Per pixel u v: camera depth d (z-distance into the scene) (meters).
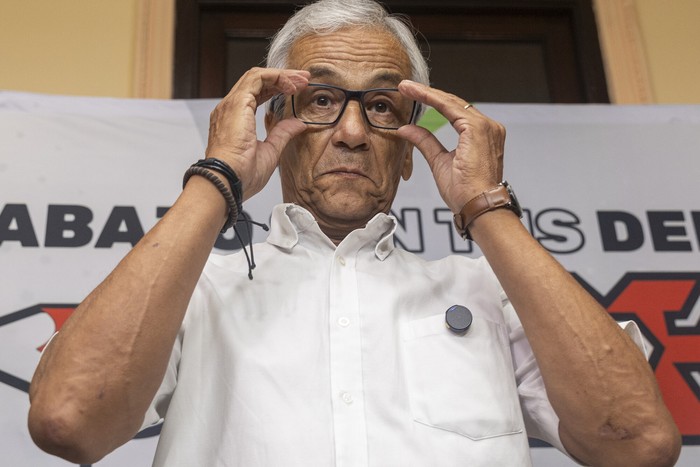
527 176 2.21
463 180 1.29
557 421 1.25
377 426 1.14
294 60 1.44
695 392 2.01
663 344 2.04
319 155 1.37
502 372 1.25
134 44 2.66
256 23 2.81
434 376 1.21
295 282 1.29
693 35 2.83
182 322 1.23
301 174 1.39
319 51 1.41
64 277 2.00
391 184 1.40
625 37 2.81
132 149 2.16
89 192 2.09
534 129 2.27
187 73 2.67
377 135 1.39
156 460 1.15
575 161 2.24
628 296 2.09
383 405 1.16
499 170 1.33
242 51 2.80
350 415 1.14
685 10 2.85
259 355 1.18
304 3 2.81
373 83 1.40
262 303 1.26
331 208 1.36
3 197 2.05
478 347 1.26
